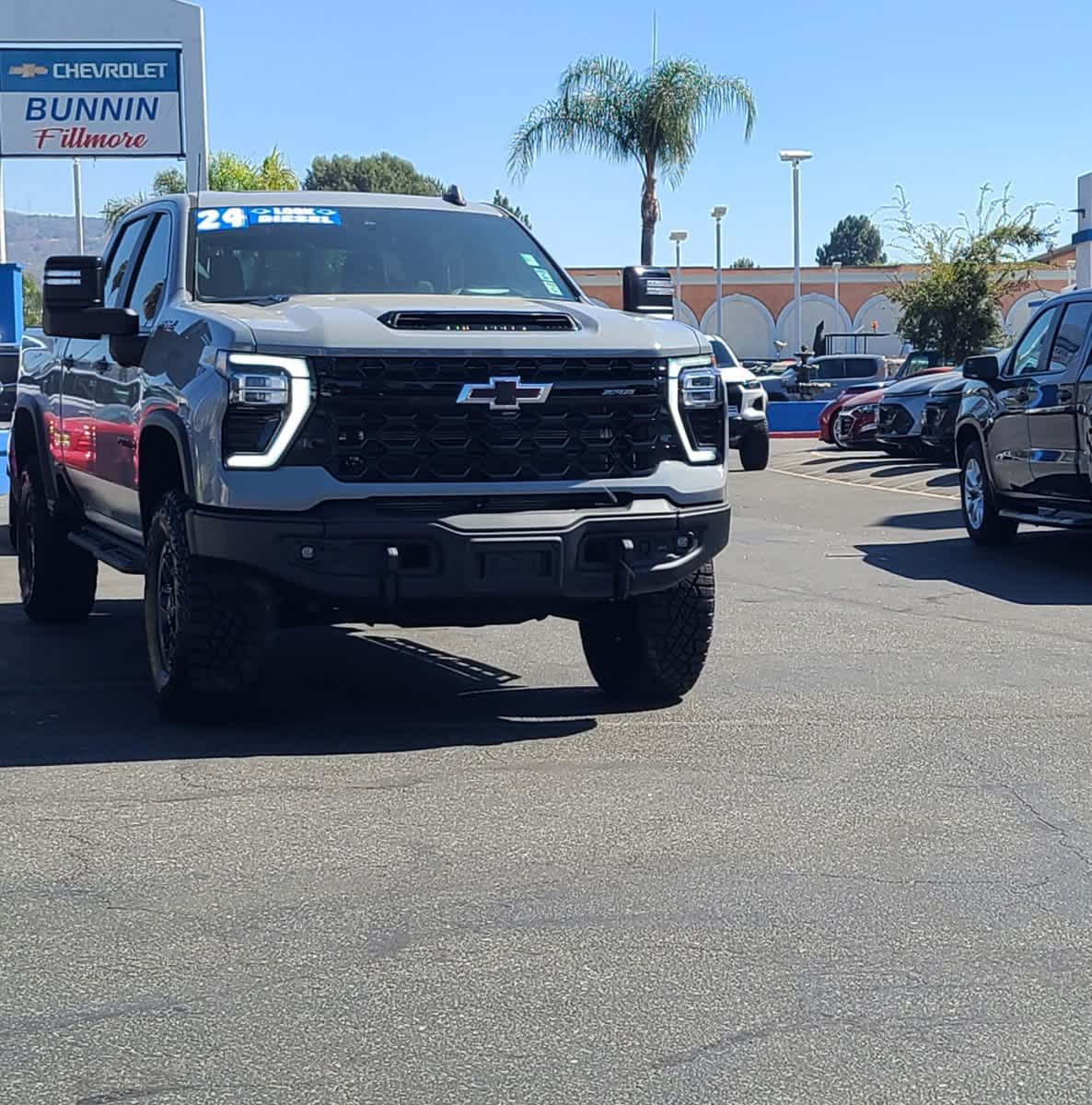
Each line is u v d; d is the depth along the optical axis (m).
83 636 9.15
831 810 5.43
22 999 3.82
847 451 26.64
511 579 6.09
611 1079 3.39
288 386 6.00
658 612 6.86
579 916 4.38
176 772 5.90
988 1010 3.75
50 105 27.50
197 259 7.33
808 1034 3.61
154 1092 3.34
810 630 9.34
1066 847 5.03
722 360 24.22
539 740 6.44
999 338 37.22
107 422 7.86
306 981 3.93
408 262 7.56
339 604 6.12
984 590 10.99
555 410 6.23
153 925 4.32
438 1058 3.50
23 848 4.98
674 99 34.84
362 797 5.56
